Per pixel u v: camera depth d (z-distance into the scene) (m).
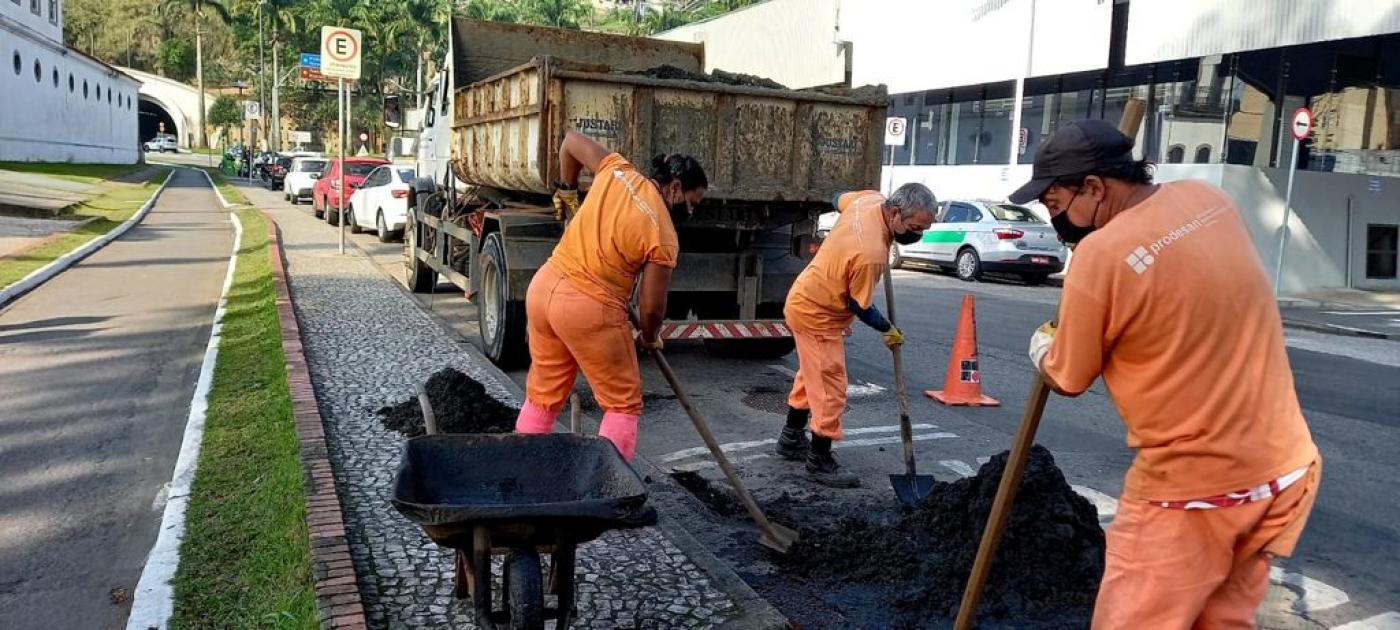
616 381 4.26
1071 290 2.38
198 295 11.05
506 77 7.97
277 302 9.67
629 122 7.03
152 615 3.48
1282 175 17.50
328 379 6.92
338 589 3.56
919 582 4.02
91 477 5.09
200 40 76.75
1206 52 17.23
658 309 4.26
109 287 11.41
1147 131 19.80
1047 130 22.53
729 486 5.39
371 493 4.69
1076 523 4.02
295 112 79.81
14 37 37.66
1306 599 4.11
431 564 3.91
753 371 8.44
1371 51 18.47
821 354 5.36
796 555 4.35
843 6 28.52
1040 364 2.57
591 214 4.14
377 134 74.75
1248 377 2.29
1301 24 15.53
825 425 5.41
